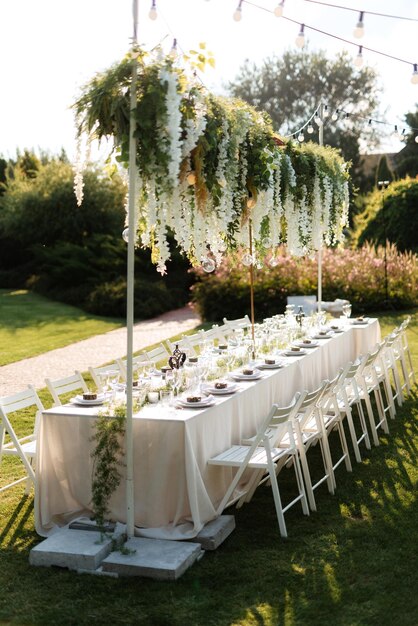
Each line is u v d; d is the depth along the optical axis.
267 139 5.14
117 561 3.78
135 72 3.86
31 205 23.41
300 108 34.31
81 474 4.32
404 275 15.75
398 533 4.26
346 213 7.97
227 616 3.33
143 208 4.22
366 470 5.53
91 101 3.99
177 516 4.12
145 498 4.17
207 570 3.80
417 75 4.91
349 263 16.02
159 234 4.21
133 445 4.16
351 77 33.75
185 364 5.55
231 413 4.79
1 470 5.67
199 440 4.26
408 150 29.33
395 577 3.68
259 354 6.72
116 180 23.55
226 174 4.50
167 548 3.93
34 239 23.81
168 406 4.45
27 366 10.67
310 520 4.52
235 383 5.28
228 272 15.82
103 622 3.29
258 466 4.27
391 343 7.48
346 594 3.51
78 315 17.36
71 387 5.38
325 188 7.02
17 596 3.58
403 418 7.21
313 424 5.48
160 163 3.91
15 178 26.66
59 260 20.75
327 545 4.12
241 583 3.66
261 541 4.20
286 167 6.17
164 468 4.11
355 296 15.44
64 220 23.02
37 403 5.09
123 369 6.14
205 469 4.34
